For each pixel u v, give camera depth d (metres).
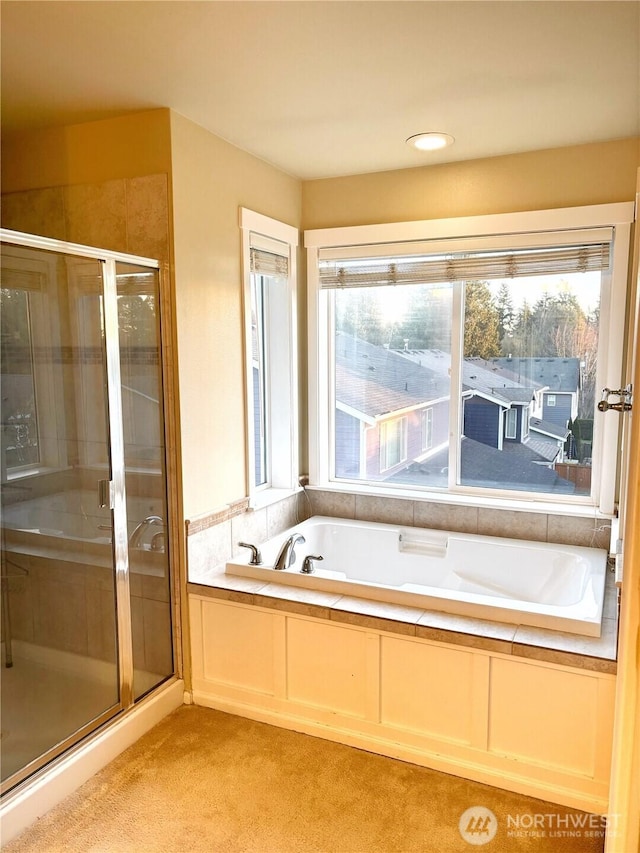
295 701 2.64
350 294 3.69
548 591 3.02
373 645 2.45
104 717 2.49
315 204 3.55
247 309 3.06
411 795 2.25
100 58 2.11
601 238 2.97
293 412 3.59
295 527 3.46
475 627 2.33
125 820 2.13
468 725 2.33
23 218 2.90
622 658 1.65
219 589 2.71
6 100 2.46
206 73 2.23
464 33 1.94
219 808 2.19
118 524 2.50
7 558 2.19
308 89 2.35
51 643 2.31
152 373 2.63
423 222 3.28
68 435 2.37
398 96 2.41
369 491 3.62
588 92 2.37
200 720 2.72
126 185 2.65
